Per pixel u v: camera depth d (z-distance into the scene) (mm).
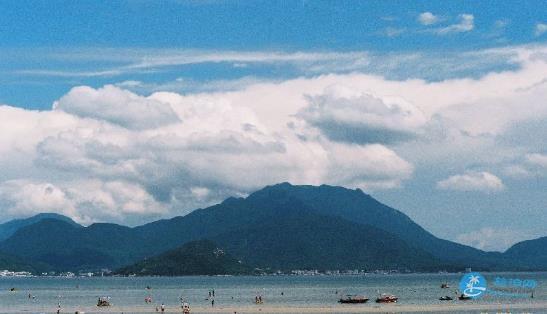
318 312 199125
